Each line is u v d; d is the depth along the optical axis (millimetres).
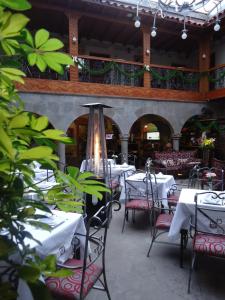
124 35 10125
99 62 8773
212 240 2416
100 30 9633
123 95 8609
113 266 2803
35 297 530
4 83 629
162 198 3951
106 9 7848
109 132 12461
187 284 2477
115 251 3174
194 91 9695
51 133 597
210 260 2949
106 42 10883
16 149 590
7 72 612
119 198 5191
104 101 8344
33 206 671
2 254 534
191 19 9320
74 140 667
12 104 671
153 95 9023
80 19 8578
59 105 7781
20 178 636
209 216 2615
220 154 9336
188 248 3234
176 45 11211
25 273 535
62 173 732
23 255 584
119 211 4863
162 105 9133
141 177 4555
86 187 764
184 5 6336
